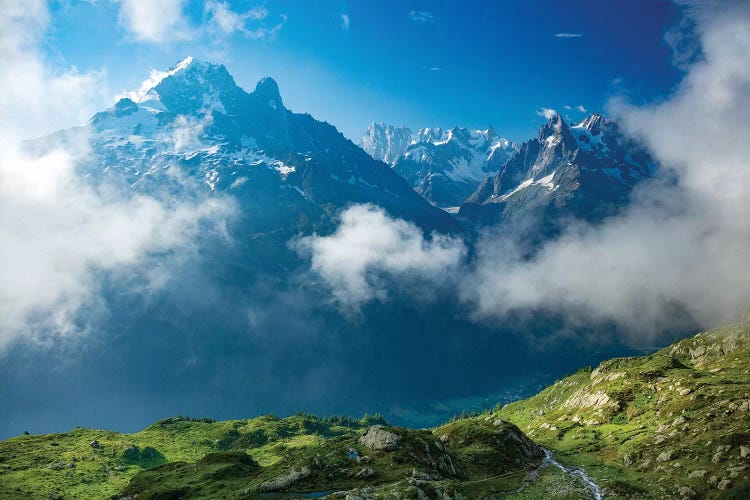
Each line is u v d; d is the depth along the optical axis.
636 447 131.12
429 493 103.19
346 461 128.12
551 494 109.00
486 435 150.12
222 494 123.81
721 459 105.25
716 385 150.62
